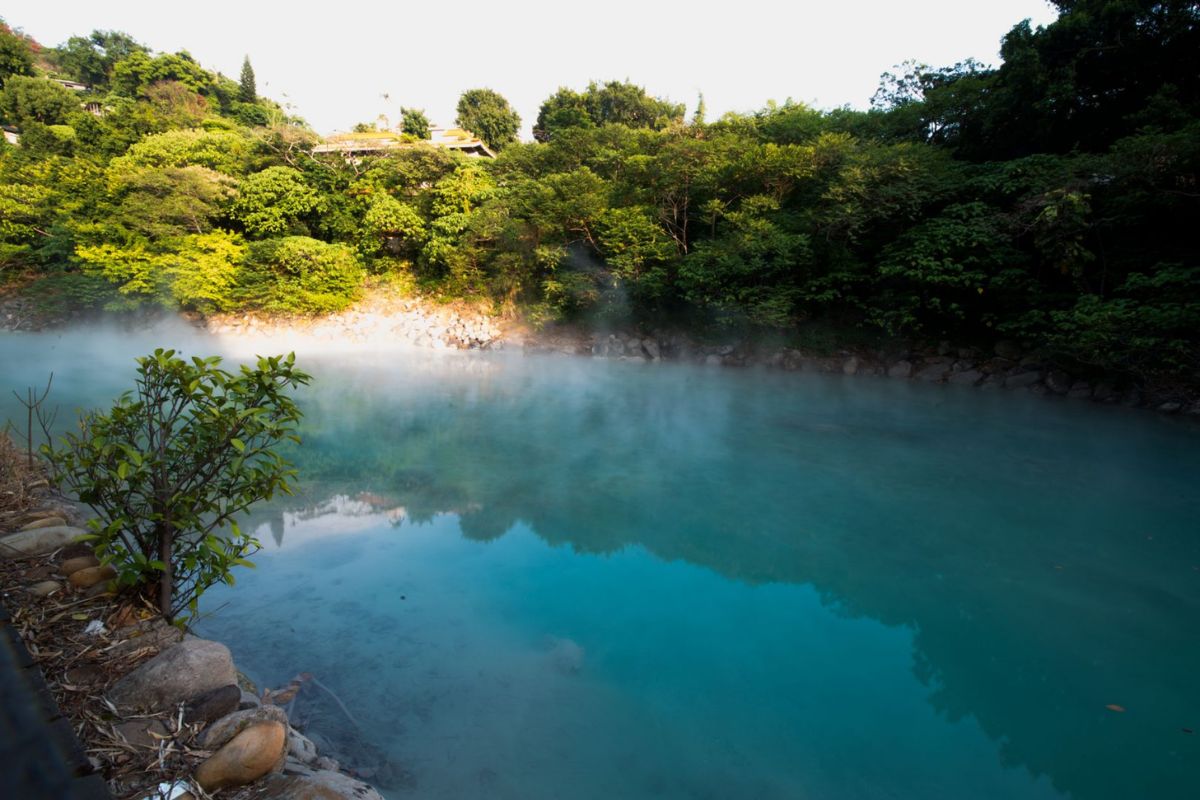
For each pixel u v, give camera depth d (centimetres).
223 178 1441
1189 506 466
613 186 1227
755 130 1269
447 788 193
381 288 1419
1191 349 738
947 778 213
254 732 156
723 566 365
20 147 2055
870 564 373
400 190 1523
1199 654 292
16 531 267
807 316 1069
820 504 463
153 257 1327
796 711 244
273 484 240
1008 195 924
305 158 1559
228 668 190
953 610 325
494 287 1303
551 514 434
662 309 1167
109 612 211
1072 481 515
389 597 313
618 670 263
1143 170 757
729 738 226
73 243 1464
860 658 281
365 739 212
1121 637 304
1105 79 932
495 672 255
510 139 2958
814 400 805
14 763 43
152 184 1378
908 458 571
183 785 146
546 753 212
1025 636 304
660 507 452
